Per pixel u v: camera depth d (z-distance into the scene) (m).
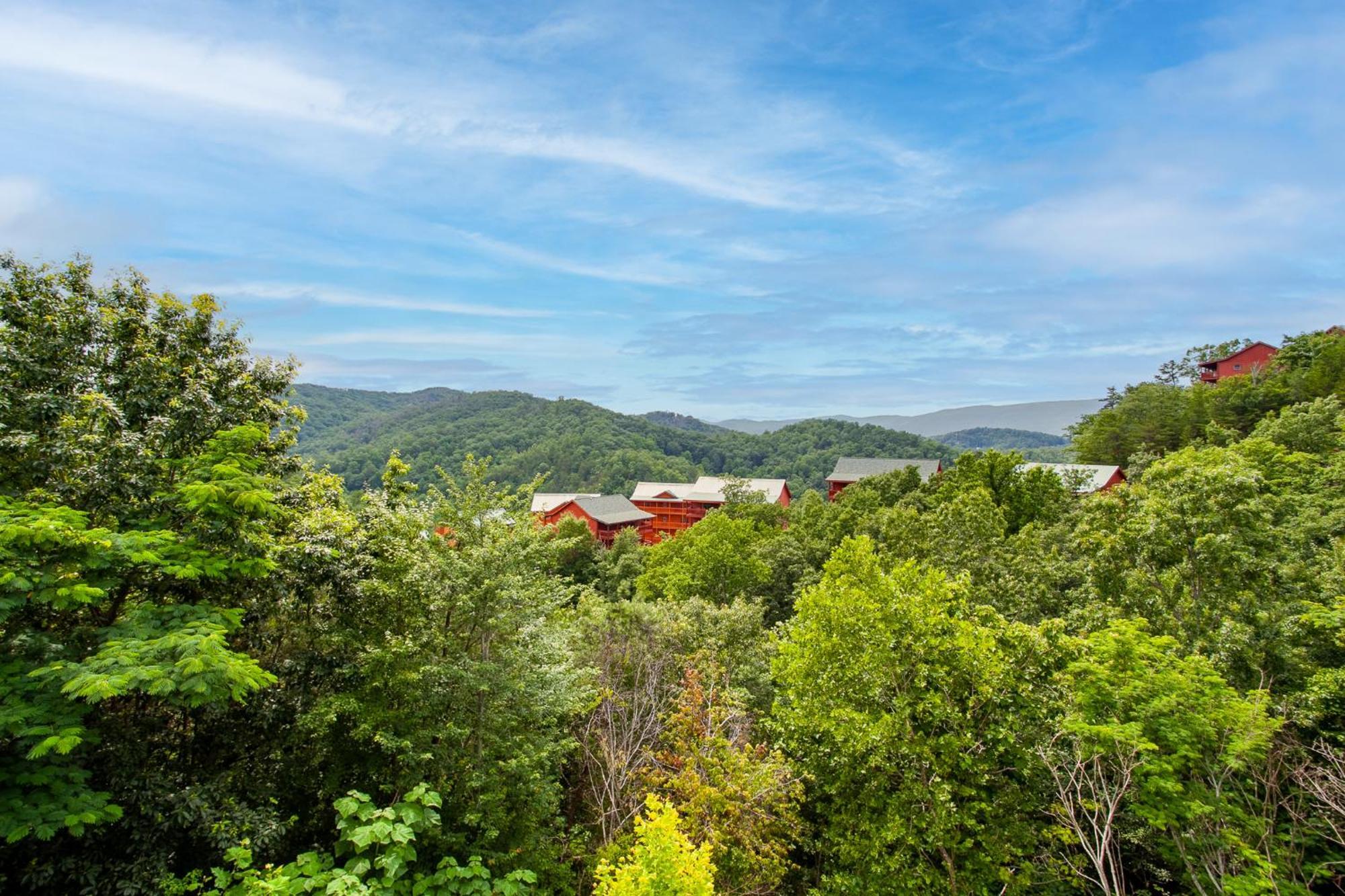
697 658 18.72
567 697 13.62
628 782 14.70
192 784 10.22
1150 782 10.98
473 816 11.08
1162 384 89.69
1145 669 12.52
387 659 11.52
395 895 8.18
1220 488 16.92
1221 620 15.98
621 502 87.62
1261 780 11.82
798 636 17.30
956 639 13.68
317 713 11.13
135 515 10.92
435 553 12.52
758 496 80.00
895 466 80.12
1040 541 29.31
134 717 10.73
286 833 11.23
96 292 13.14
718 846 12.19
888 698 14.23
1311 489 28.55
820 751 15.09
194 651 8.19
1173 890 14.06
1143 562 17.84
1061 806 12.69
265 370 15.11
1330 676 13.02
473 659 12.42
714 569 38.81
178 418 11.92
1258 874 10.31
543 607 13.55
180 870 10.12
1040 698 13.20
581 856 13.18
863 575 19.39
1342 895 12.24
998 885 13.75
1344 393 52.84
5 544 7.93
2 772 7.59
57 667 7.61
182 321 14.09
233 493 10.17
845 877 13.62
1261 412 60.28
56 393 11.45
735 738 15.40
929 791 12.87
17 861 8.69
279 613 12.30
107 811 7.89
